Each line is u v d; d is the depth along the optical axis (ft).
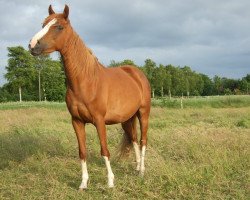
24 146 24.75
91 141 27.96
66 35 15.44
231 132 27.63
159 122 42.80
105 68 17.87
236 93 213.66
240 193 14.78
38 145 24.84
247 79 244.83
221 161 18.66
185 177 16.48
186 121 44.62
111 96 17.02
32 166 20.77
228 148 21.99
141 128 20.18
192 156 21.57
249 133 27.58
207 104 89.97
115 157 21.16
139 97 19.15
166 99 90.58
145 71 165.68
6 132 32.22
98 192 16.19
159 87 167.73
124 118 17.99
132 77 19.57
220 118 45.80
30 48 14.79
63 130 34.63
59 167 20.33
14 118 47.85
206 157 20.12
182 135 26.27
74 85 15.89
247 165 18.93
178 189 15.51
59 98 168.86
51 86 168.45
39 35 14.84
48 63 169.58
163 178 16.90
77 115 16.53
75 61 15.67
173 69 189.67
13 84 167.94
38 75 170.91
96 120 16.43
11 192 16.08
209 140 23.97
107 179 17.54
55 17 15.38
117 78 17.84
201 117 49.52
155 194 15.28
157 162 19.22
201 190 15.53
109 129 34.88
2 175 19.15
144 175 18.20
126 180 17.13
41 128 36.14
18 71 167.73
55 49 15.34
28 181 17.84
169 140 25.93
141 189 15.72
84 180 17.06
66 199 15.23
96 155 23.38
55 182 17.20
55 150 24.13
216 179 16.66
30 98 179.83
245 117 47.06
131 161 21.45
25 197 15.44
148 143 26.08
